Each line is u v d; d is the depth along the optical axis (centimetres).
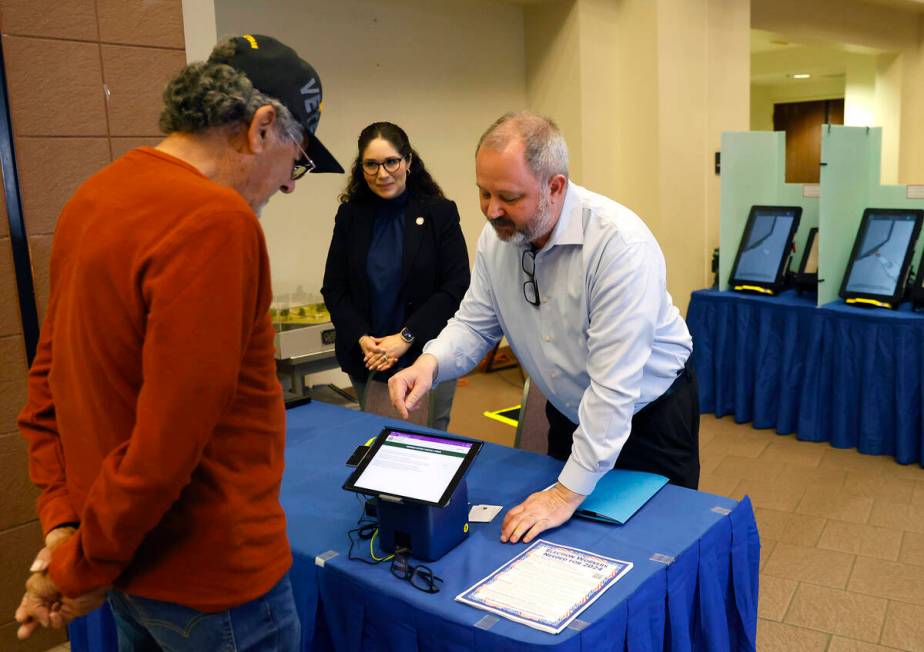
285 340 346
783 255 415
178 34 248
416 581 134
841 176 384
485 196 151
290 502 169
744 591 157
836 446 381
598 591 128
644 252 155
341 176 453
